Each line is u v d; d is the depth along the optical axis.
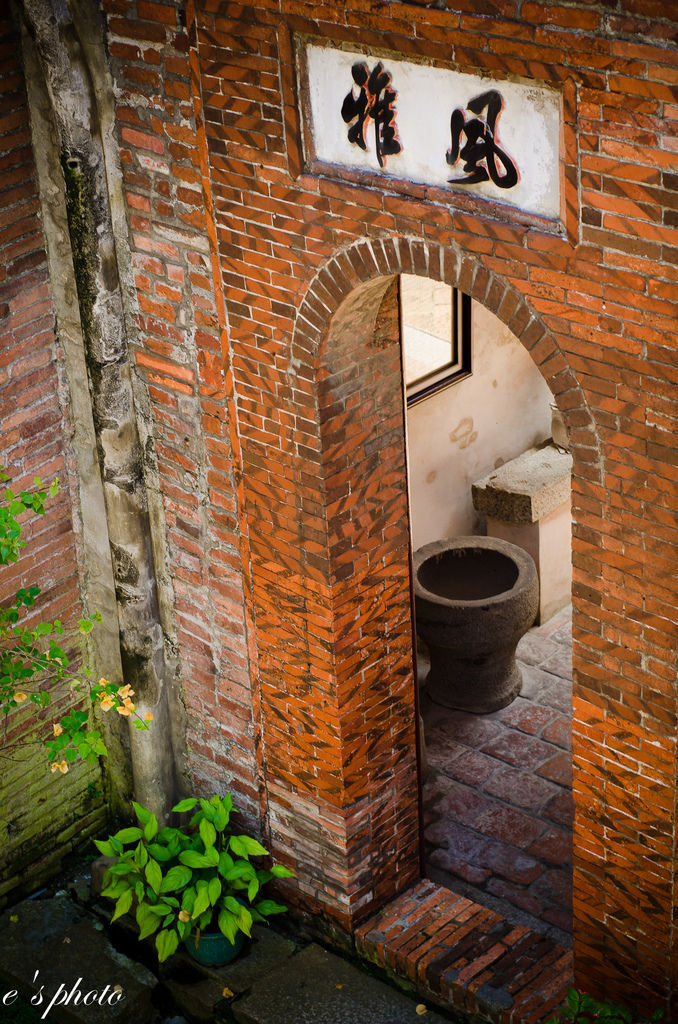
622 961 5.68
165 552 6.75
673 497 4.62
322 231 5.23
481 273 4.83
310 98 5.03
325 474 5.77
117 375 6.33
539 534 8.93
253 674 6.61
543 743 8.11
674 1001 5.55
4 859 7.16
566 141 4.34
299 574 6.10
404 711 6.59
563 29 4.17
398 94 4.75
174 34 5.32
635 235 4.33
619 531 4.84
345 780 6.42
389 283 5.47
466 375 8.84
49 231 6.29
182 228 5.78
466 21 4.38
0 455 6.51
